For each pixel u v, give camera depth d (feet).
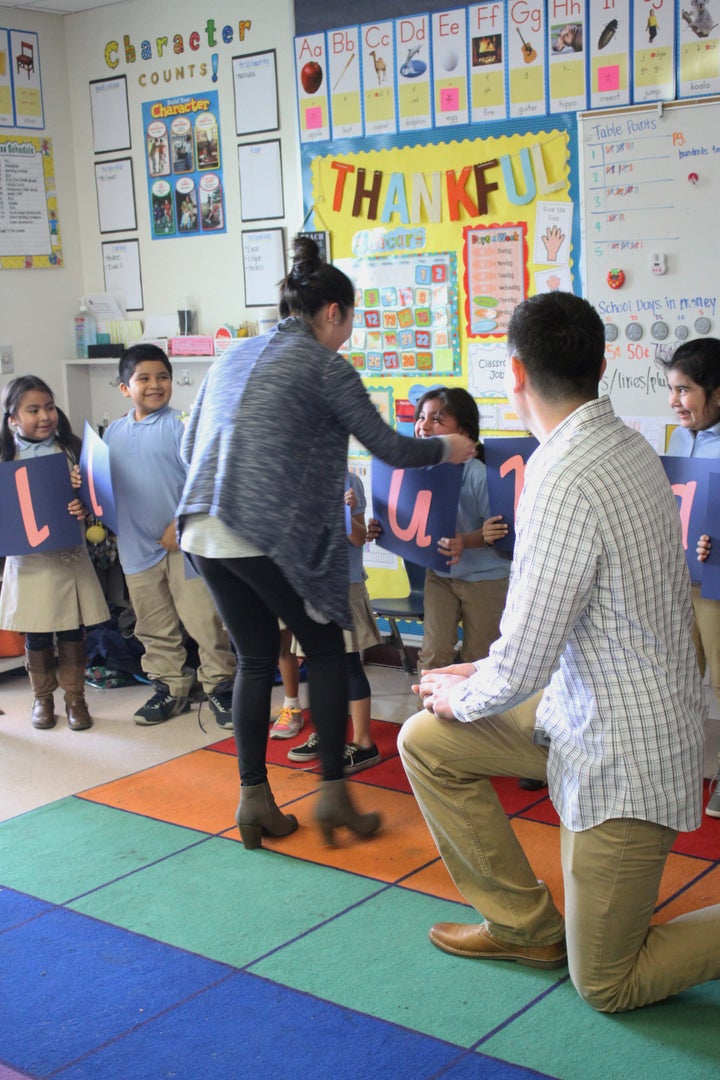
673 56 12.72
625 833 6.90
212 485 9.04
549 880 9.32
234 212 16.60
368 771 11.98
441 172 14.48
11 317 17.58
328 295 9.32
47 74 17.71
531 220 13.93
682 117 12.69
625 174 13.16
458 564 12.18
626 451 6.87
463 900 9.12
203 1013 7.72
